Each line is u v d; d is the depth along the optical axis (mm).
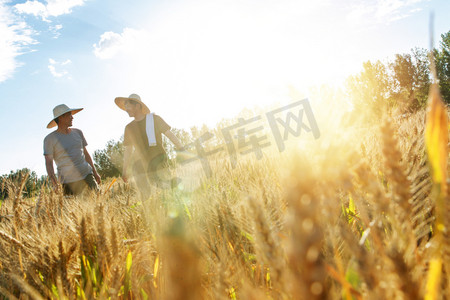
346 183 493
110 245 1275
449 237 517
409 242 583
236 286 1013
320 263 387
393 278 514
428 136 515
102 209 1313
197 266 550
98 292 1217
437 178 516
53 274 1289
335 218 743
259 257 857
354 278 701
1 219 2008
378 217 645
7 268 1463
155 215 1584
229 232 1376
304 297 388
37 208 2170
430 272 541
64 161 4812
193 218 1787
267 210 1052
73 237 1570
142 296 1203
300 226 376
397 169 571
